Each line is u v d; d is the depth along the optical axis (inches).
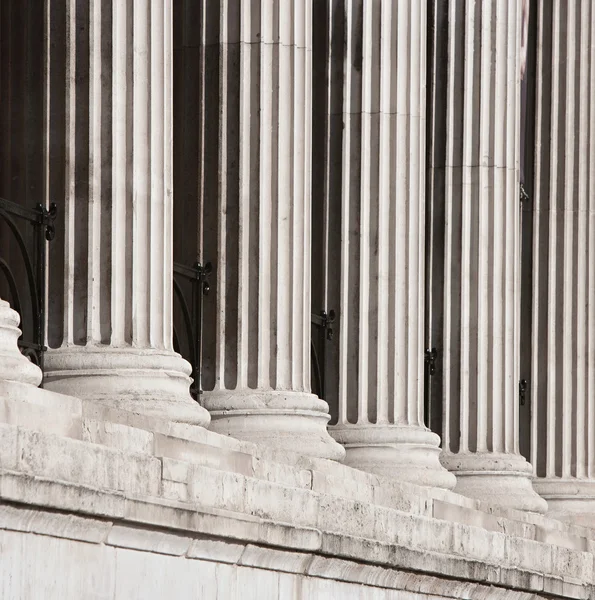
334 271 2235.5
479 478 2536.9
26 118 1680.6
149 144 1651.1
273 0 1962.4
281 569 1619.1
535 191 3063.5
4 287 1812.3
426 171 2623.0
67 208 1621.6
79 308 1616.6
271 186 1945.1
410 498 2037.4
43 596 1223.5
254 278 1930.4
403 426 2213.3
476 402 2568.9
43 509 1198.9
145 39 1653.5
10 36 1827.0
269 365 1926.7
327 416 1978.3
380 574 1834.4
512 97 2650.1
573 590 2471.7
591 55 3100.4
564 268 3041.3
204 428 1642.5
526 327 3034.0
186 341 1935.3
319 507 1675.7
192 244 1945.1
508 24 2655.0
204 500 1440.7
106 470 1278.3
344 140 2247.8
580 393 3019.2
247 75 1950.1
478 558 2106.3
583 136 3088.1
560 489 2960.1
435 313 2596.0
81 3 1635.1
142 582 1368.1
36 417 1279.5
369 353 2222.0
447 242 2600.9
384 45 2262.6
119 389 1585.9
